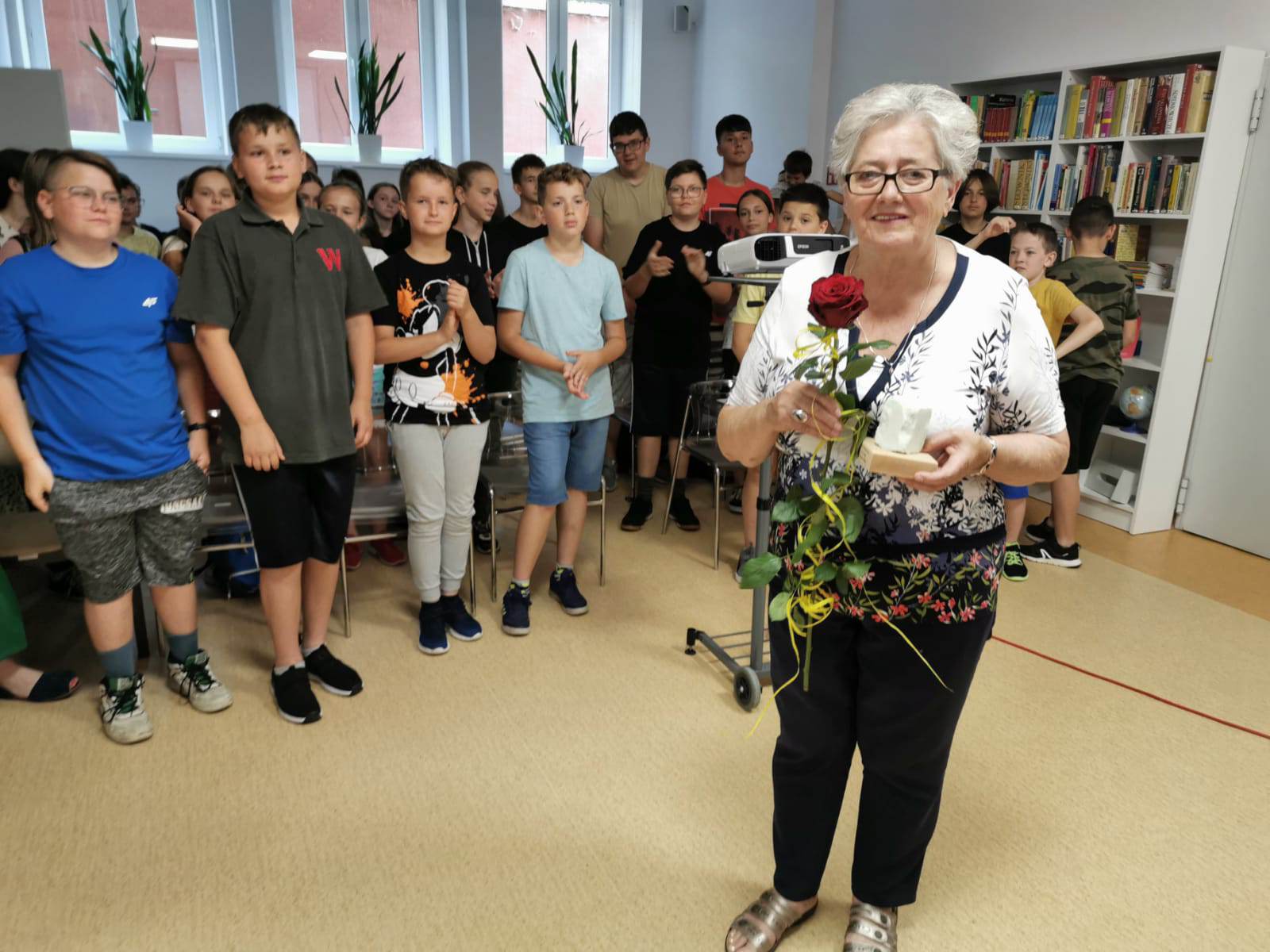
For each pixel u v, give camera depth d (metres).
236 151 2.10
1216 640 3.01
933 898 1.83
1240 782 2.24
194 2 5.90
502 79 6.42
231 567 3.11
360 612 3.06
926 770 1.50
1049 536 3.79
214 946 1.67
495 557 3.21
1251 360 3.72
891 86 1.25
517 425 3.47
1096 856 1.97
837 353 1.25
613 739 2.35
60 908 1.75
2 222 2.93
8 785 2.12
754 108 6.58
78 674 2.62
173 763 2.21
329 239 2.26
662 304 3.74
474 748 2.30
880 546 1.36
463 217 3.65
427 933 1.71
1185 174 3.68
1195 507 4.03
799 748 1.55
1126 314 3.54
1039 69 4.52
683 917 1.77
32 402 2.14
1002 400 1.33
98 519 2.16
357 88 6.42
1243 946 1.73
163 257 3.21
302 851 1.92
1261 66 3.53
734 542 3.79
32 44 5.70
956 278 1.31
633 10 7.14
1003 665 2.80
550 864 1.90
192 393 2.33
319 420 2.26
